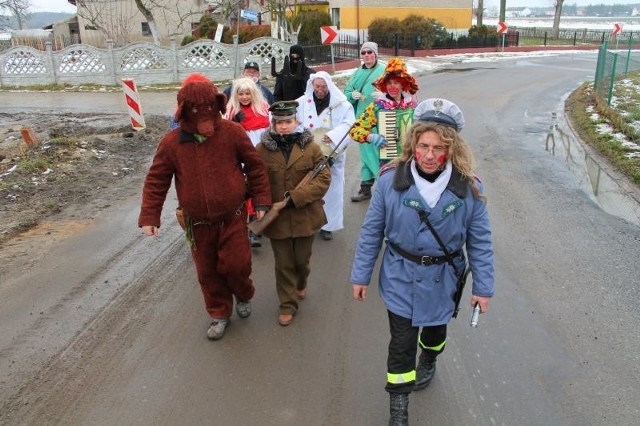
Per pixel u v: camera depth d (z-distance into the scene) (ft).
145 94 60.54
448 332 13.74
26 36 110.52
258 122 18.16
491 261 9.79
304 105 19.35
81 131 37.91
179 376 12.12
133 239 19.88
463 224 9.58
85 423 10.67
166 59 67.62
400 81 18.69
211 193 12.39
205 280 13.39
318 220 14.23
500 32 114.11
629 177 27.32
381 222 9.96
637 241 19.16
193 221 12.84
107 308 15.10
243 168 13.39
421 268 9.67
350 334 13.82
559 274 16.72
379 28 107.76
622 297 15.28
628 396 11.26
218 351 13.10
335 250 18.92
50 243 19.44
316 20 92.32
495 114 46.62
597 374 11.98
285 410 11.03
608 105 45.93
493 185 26.07
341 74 72.79
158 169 12.46
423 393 11.47
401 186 9.42
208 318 14.62
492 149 33.91
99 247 19.16
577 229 20.34
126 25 98.27
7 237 19.88
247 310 14.57
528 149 33.81
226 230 12.91
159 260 18.17
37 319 14.49
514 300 15.21
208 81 13.04
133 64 67.36
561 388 11.55
